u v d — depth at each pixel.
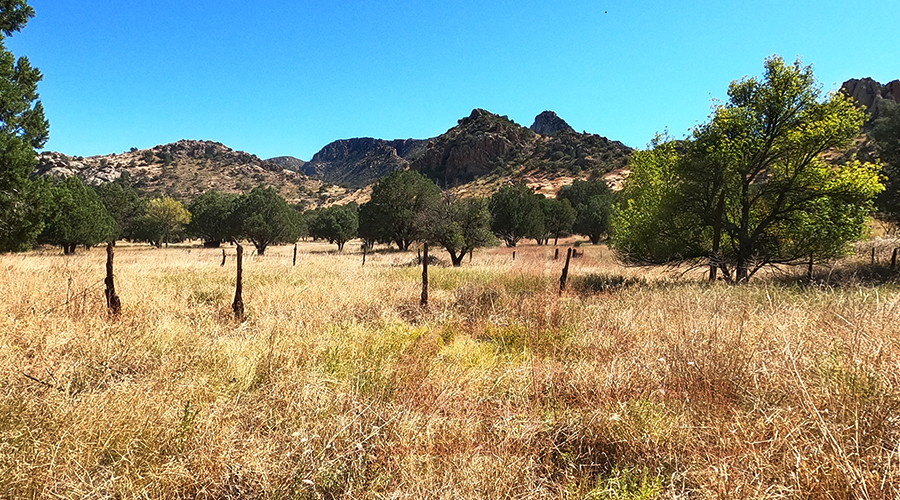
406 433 2.96
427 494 2.33
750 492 2.18
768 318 5.68
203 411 3.15
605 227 51.88
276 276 11.64
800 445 2.49
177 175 183.50
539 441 2.99
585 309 7.40
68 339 4.49
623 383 3.87
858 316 4.88
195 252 37.56
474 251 30.05
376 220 40.84
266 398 3.55
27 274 9.15
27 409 2.94
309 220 63.44
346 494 2.39
